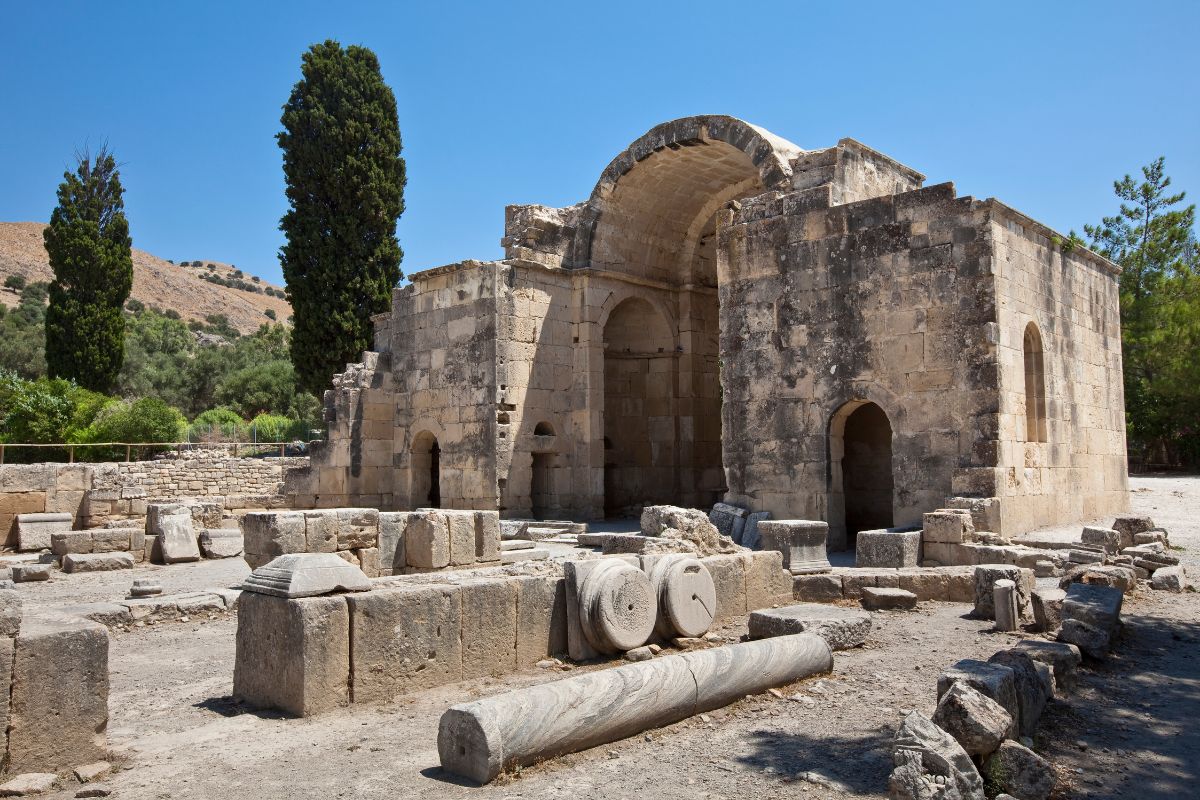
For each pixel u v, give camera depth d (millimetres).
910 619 12203
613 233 27219
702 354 29281
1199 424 37688
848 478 22875
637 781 6273
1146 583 13859
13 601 6316
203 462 29203
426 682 8703
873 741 7016
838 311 19828
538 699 6715
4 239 131500
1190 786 6168
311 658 7887
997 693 6449
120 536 19297
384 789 6145
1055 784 6168
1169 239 40812
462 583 9312
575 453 26312
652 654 10062
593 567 10031
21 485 21703
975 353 17750
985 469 17266
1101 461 22297
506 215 26984
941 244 18375
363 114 37438
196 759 6797
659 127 25250
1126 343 39938
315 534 14133
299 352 37562
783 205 20891
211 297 141375
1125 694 8344
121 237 43750
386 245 37906
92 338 42031
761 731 7352
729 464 21391
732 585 12383
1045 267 20250
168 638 11680
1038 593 11375
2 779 6129
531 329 25562
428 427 26656
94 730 6633
